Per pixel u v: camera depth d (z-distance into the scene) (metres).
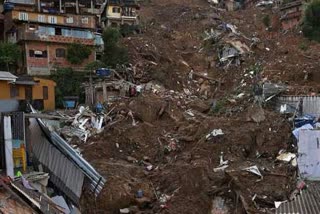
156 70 52.34
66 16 47.78
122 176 29.05
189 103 44.44
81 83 44.50
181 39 68.69
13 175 20.12
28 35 44.88
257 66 53.50
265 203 24.33
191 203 26.33
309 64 50.00
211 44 64.31
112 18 65.50
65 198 22.47
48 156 22.80
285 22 69.06
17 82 29.06
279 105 37.31
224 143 32.75
